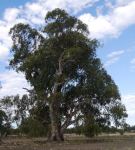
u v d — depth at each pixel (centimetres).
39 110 7556
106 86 7550
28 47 7781
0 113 7488
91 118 7294
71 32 7519
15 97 7606
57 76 7438
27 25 7756
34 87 7656
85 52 7531
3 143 6988
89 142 6925
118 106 7550
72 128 7488
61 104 7619
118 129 7594
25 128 7325
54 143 6725
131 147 5028
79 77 7694
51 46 7575
